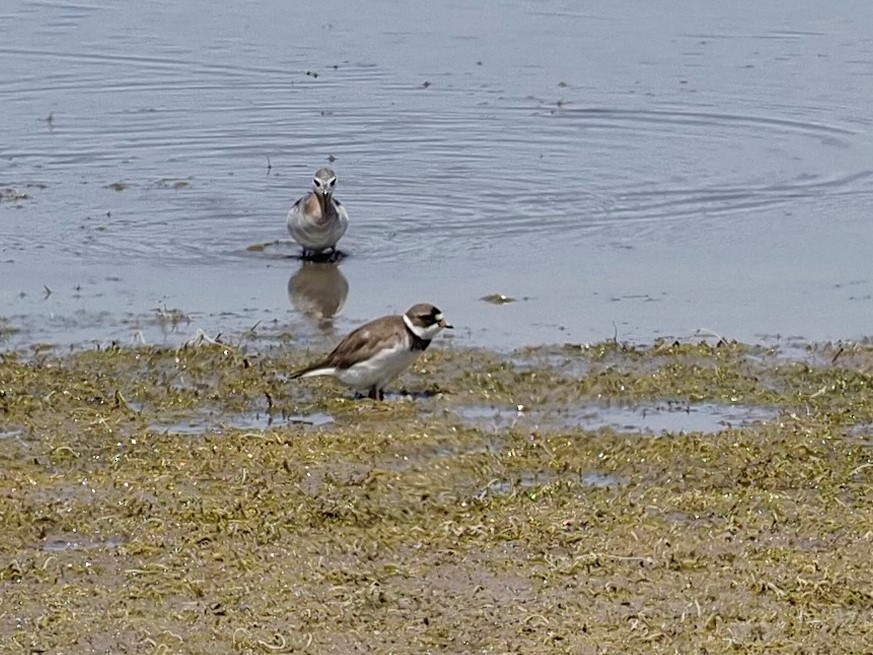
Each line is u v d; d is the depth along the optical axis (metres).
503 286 16.64
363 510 10.91
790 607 9.62
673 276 16.94
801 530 10.70
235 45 27.00
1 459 11.82
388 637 9.27
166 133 22.59
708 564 10.20
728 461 11.90
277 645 9.16
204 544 10.45
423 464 11.78
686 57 26.09
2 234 18.25
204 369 13.90
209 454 11.88
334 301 16.16
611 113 23.36
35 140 22.14
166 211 19.30
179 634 9.28
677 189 20.17
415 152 21.78
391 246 18.09
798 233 18.50
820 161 21.30
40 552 10.34
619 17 28.47
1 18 28.56
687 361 14.21
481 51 26.59
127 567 10.14
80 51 26.64
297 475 11.52
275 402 13.16
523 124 22.94
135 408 13.04
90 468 11.70
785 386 13.64
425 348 13.20
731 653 9.04
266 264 17.45
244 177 20.72
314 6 29.42
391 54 26.48
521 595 9.80
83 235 18.28
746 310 15.80
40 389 13.34
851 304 15.98
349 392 13.39
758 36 27.22
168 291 16.41
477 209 19.47
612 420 12.93
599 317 15.59
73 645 9.17
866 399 13.29
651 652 9.08
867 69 25.34
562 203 19.67
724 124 22.91
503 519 10.86
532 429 12.64
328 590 9.84
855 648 9.13
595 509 11.03
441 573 10.09
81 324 15.26
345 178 20.70
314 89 24.73
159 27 28.08
